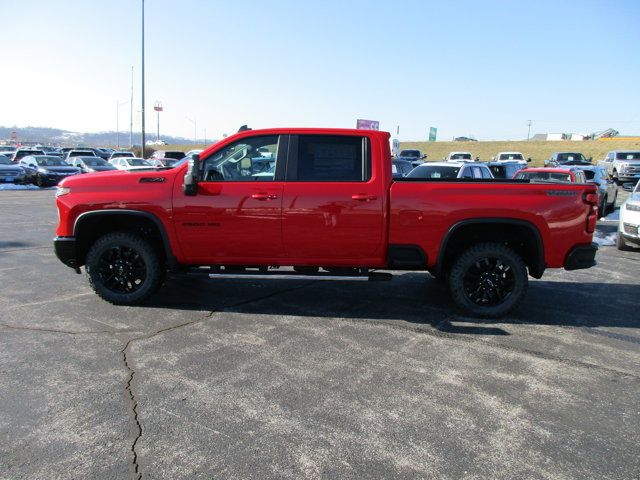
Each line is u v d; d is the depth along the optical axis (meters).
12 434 2.99
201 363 4.05
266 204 5.12
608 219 15.44
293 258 5.28
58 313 5.25
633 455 2.90
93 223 5.52
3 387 3.58
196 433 3.04
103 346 4.37
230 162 5.31
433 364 4.12
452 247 5.51
